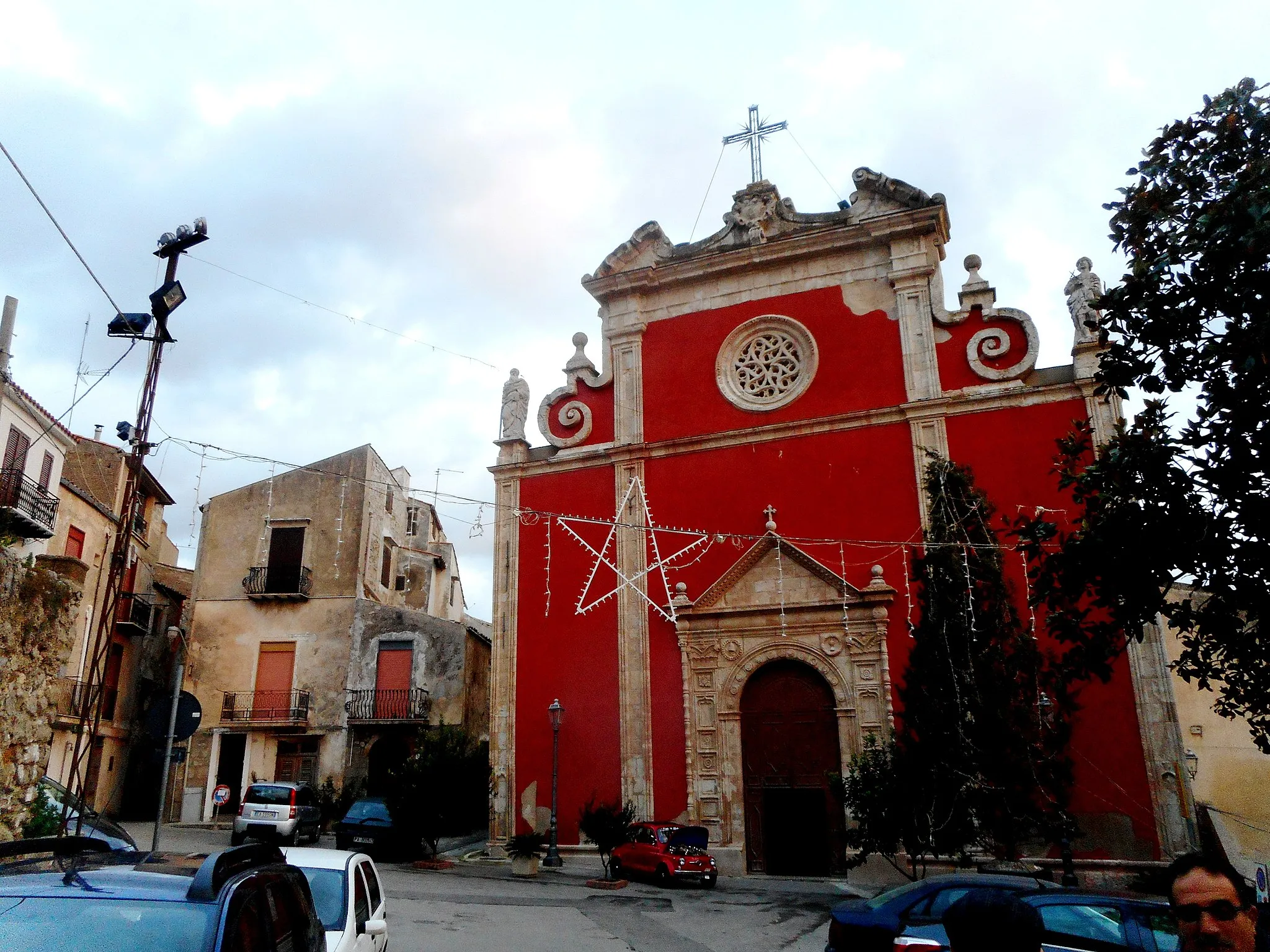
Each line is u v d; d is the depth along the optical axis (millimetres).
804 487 21844
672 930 13469
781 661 21109
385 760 31641
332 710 31641
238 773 31672
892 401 21703
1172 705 17812
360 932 7680
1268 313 8125
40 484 24688
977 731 16484
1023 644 17047
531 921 13781
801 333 23078
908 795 16281
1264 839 20297
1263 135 8805
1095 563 9250
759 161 25719
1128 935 7039
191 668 32500
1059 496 19578
